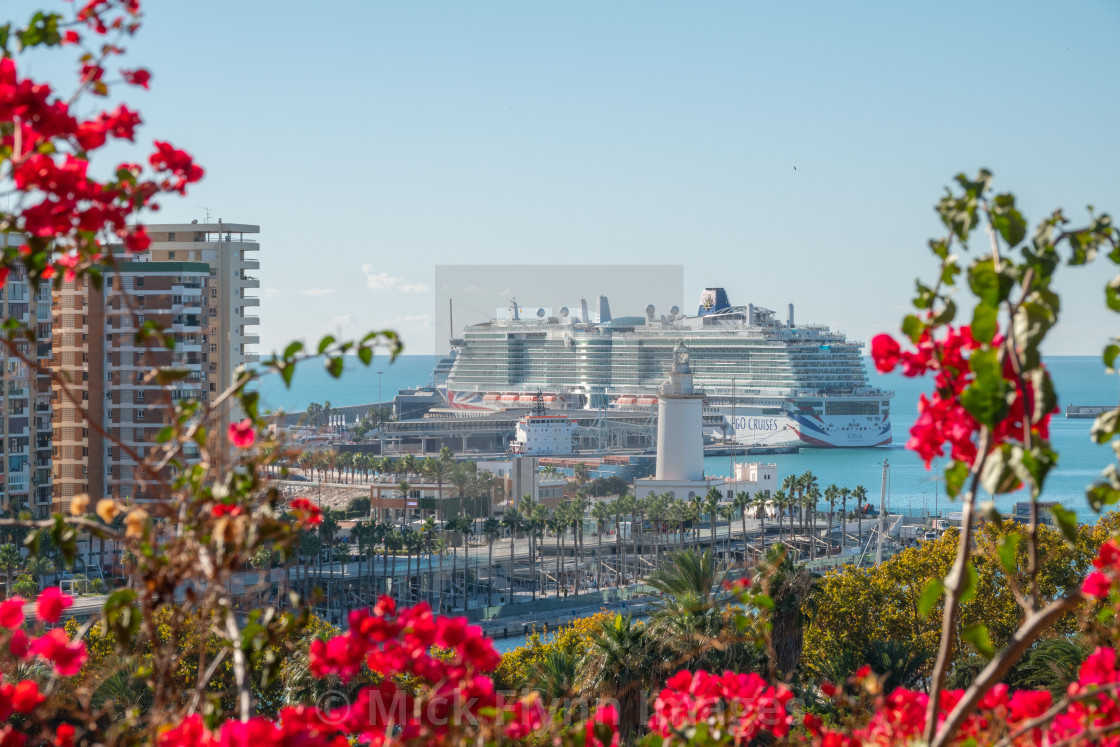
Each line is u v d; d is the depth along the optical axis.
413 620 11.91
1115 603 13.21
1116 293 10.21
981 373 9.20
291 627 12.15
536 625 97.75
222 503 11.31
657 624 38.59
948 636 9.99
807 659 77.44
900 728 14.20
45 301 124.56
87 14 11.27
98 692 34.66
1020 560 74.12
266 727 10.95
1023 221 9.63
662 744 14.96
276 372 11.14
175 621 11.22
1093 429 10.24
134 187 11.73
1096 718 13.39
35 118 10.68
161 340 11.52
